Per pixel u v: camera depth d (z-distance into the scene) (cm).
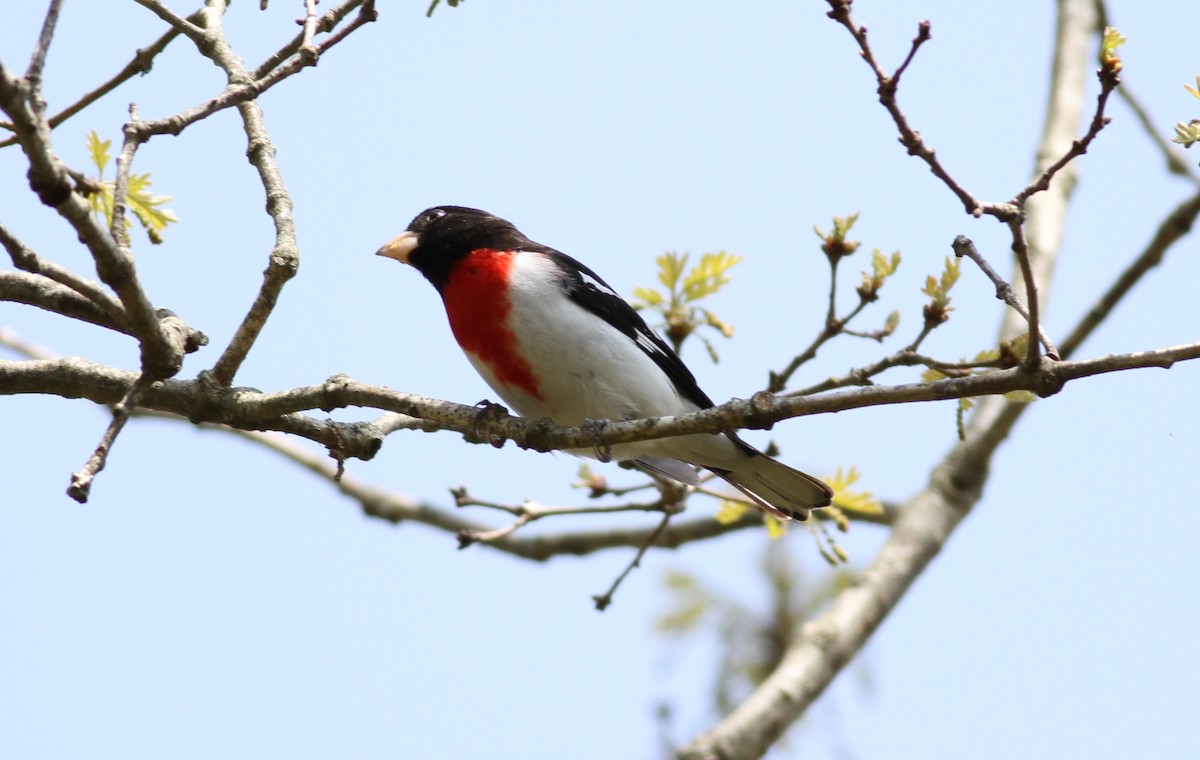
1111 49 564
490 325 901
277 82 688
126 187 657
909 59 558
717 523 1199
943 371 834
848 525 984
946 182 563
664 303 1031
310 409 739
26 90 551
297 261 719
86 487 610
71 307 772
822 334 908
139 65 789
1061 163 567
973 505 1128
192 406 741
